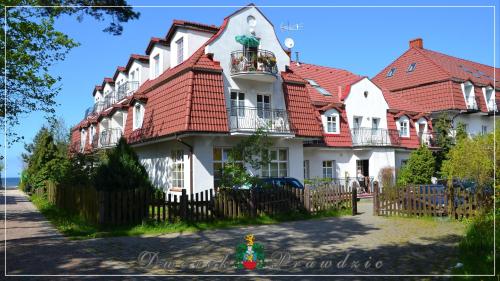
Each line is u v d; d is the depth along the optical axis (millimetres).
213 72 20578
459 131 32594
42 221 16656
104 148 28578
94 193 14234
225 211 15367
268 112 22625
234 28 22078
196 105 19547
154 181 24203
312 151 27172
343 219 16594
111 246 11156
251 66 21328
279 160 23203
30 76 15961
